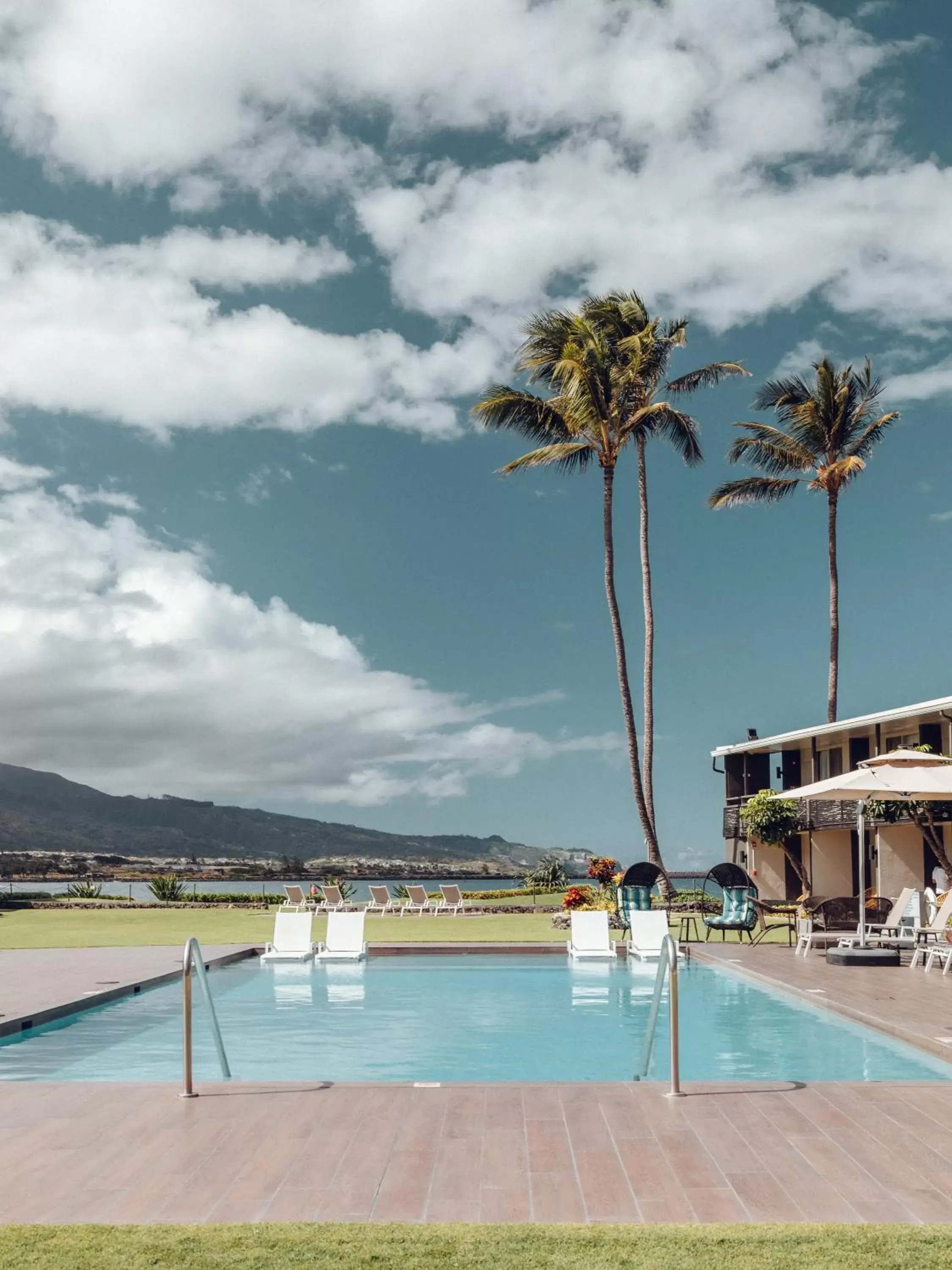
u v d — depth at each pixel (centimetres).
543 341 3394
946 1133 630
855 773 1636
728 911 2128
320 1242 443
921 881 2886
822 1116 671
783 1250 433
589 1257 426
